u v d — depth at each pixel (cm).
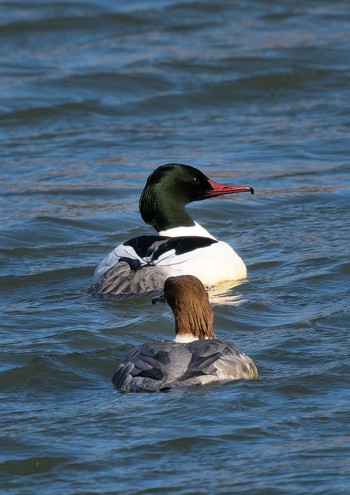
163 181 1563
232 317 1348
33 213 1906
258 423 992
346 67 2991
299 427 988
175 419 998
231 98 2791
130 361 1037
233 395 1026
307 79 2903
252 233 1780
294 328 1295
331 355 1188
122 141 2441
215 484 895
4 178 2162
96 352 1222
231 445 957
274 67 2967
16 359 1202
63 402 1075
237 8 3581
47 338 1273
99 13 3472
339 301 1402
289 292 1451
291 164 2228
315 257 1609
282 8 3597
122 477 910
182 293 1091
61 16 3441
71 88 2814
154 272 1431
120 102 2744
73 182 2122
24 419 1025
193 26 3400
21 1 3550
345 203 1936
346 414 1017
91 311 1377
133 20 3441
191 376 1007
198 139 2448
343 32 3338
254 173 2155
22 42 3253
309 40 3241
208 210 1912
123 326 1315
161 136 2480
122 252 1474
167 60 3036
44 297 1476
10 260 1677
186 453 945
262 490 880
